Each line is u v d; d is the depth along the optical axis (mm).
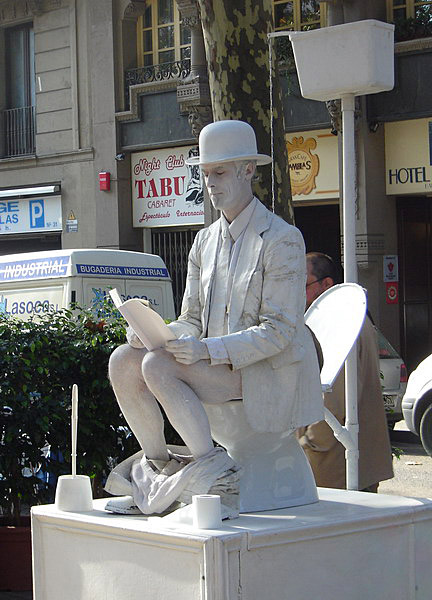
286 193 8023
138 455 4281
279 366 4031
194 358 3846
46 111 23844
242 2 7863
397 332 19141
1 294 14398
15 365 6711
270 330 3951
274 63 8016
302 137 19484
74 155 23234
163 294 14828
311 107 19078
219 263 4211
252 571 3701
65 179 23469
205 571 3609
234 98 7902
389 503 4328
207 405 4113
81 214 23219
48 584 4336
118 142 22547
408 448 14062
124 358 4062
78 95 23203
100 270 14031
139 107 22156
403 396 14156
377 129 18609
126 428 7102
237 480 3975
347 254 5398
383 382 14492
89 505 4336
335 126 18594
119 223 22547
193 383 3945
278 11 19984
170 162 21953
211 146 4090
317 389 4180
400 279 19250
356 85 5199
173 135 21656
